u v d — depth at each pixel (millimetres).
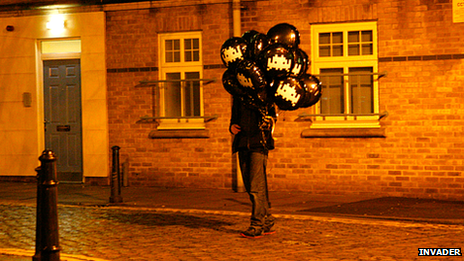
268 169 12062
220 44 12383
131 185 13062
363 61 11586
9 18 13750
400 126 11242
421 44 11102
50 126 13703
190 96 12758
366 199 10930
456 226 8117
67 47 13578
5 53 13805
